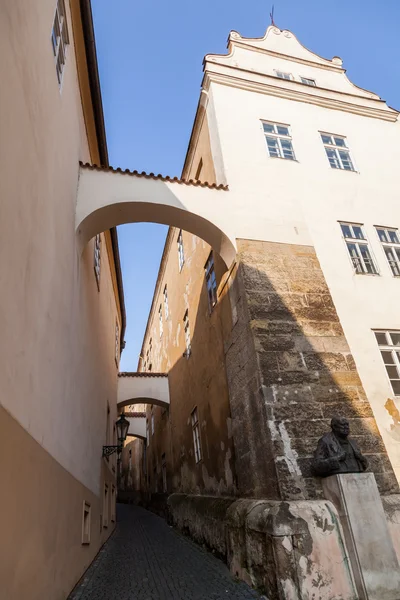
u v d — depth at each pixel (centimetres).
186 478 1289
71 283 632
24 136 356
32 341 387
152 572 691
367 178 1038
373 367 753
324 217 928
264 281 788
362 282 852
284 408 651
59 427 509
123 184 802
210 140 1058
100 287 1055
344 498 543
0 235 290
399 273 898
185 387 1370
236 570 634
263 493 639
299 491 585
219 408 937
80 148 793
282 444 619
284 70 1262
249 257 812
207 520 878
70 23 635
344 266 864
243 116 1041
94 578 655
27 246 368
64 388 550
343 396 686
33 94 389
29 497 362
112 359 1436
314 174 997
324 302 793
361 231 941
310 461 613
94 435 874
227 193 890
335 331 759
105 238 1195
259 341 708
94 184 780
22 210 351
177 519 1231
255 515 587
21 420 344
